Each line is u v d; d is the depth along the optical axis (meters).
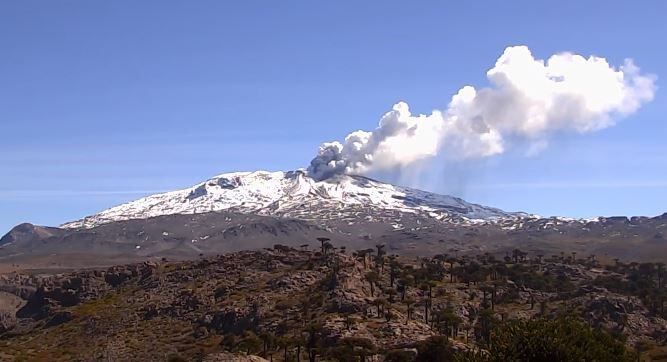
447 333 179.00
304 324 187.62
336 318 181.88
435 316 192.75
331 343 166.00
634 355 76.19
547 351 68.62
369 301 197.88
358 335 167.25
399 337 165.38
